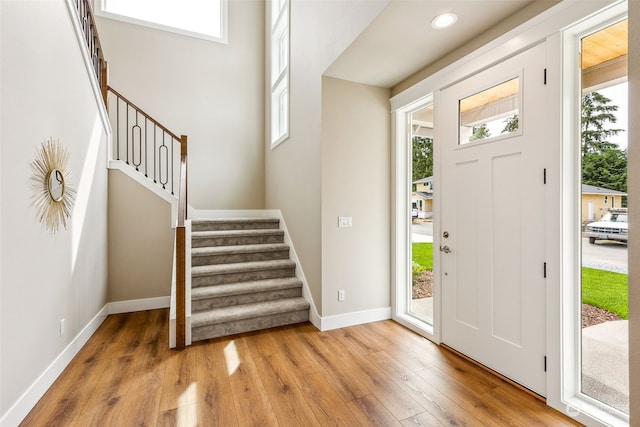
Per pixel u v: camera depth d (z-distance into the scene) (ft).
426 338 9.27
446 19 6.90
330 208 10.05
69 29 7.92
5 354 5.27
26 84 5.95
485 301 7.44
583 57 5.88
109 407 6.03
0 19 5.19
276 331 9.86
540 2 6.17
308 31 11.00
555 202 5.96
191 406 6.10
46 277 6.63
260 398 6.36
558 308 5.92
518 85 6.64
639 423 3.30
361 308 10.52
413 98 9.75
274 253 12.62
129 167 11.94
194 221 12.98
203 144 15.89
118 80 14.32
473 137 7.74
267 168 16.79
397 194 10.80
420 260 10.63
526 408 5.99
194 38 15.78
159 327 10.27
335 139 10.10
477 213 7.62
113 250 11.69
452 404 6.14
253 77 16.96
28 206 5.99
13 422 5.41
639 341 3.30
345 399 6.33
